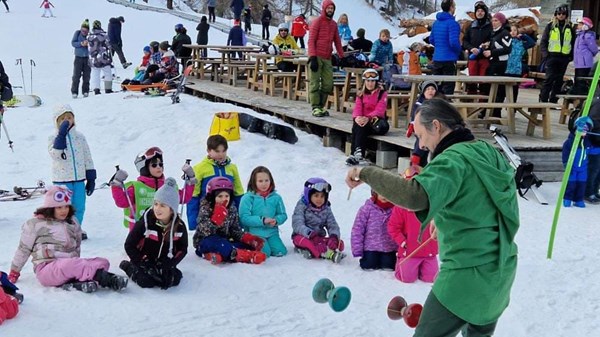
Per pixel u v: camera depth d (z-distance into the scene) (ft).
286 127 36.50
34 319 15.67
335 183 30.73
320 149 36.24
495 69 39.60
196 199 21.88
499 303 11.43
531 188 28.91
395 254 19.98
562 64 44.86
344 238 23.15
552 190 29.99
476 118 37.14
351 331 16.05
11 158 34.91
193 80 62.08
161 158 20.65
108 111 42.16
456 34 37.99
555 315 17.34
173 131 37.91
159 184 20.59
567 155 27.99
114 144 36.83
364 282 19.07
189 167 20.76
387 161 33.60
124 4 134.72
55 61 82.79
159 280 17.84
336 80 45.65
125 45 97.09
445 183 10.51
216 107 42.39
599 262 21.16
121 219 25.03
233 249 20.06
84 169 22.41
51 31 102.63
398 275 19.25
